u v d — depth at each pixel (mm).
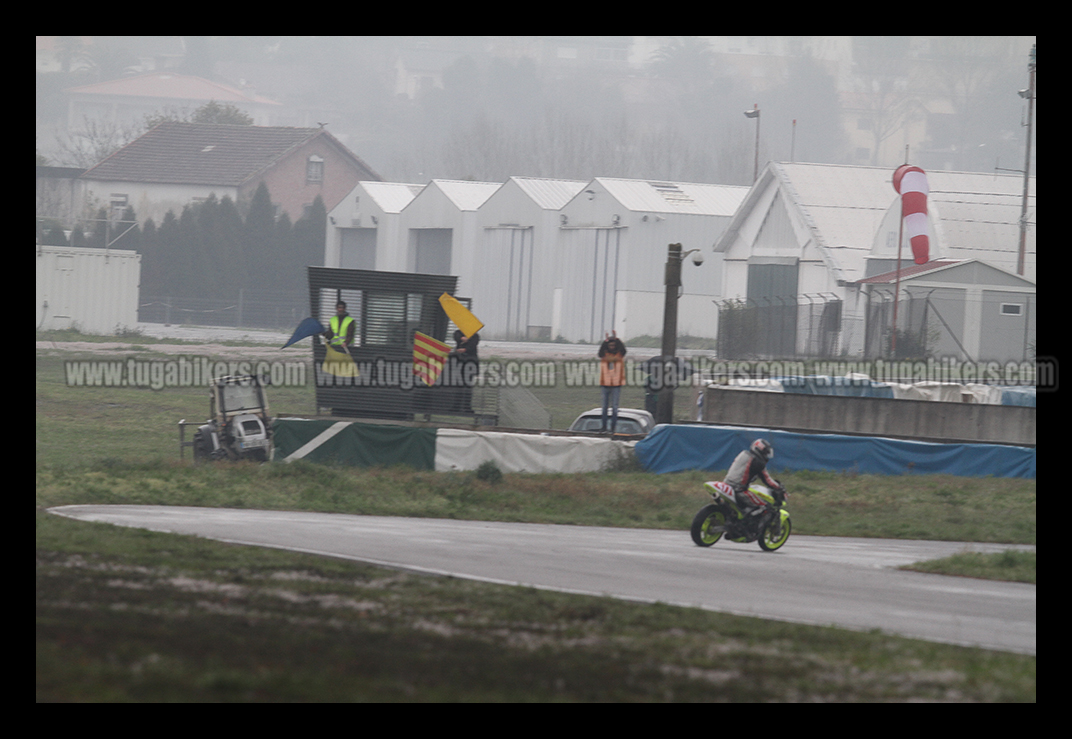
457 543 54781
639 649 29656
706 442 90625
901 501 79500
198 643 26969
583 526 72000
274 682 23703
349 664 26000
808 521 73562
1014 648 33000
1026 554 55656
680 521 74125
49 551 42344
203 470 82250
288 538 52969
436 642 29297
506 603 35812
